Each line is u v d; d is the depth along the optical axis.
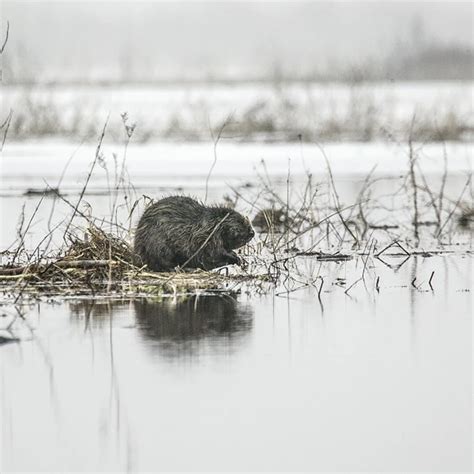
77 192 74.19
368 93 140.50
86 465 20.64
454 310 33.78
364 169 92.25
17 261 42.06
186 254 39.88
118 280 38.69
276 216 56.25
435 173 89.12
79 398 24.33
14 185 79.25
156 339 29.83
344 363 27.25
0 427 22.50
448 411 23.50
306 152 107.12
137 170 91.12
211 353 28.27
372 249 47.78
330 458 20.95
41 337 30.12
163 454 21.16
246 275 40.03
